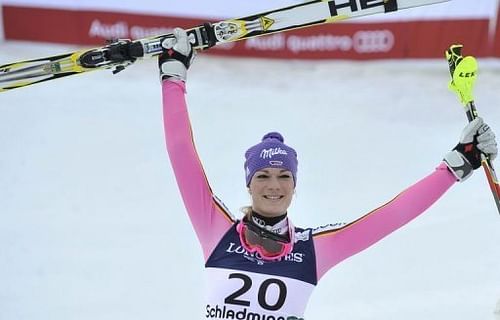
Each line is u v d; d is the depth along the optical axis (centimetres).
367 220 998
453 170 1002
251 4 4059
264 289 951
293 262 966
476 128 1008
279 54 4241
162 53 1080
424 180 1010
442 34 4125
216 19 4097
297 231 998
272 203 963
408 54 4178
